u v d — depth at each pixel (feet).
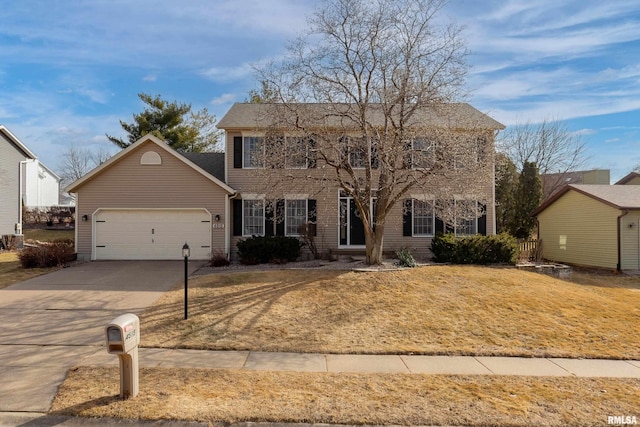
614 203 53.67
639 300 36.14
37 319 28.02
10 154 74.38
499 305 31.22
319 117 40.11
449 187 38.40
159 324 26.89
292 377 18.83
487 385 18.13
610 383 18.60
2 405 15.85
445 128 39.17
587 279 46.98
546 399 16.65
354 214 57.57
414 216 57.00
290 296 33.14
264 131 42.29
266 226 57.21
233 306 30.63
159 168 55.06
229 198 55.72
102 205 54.75
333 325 27.04
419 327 26.81
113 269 47.44
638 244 53.67
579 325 27.53
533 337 25.32
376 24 38.96
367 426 14.47
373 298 32.63
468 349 23.26
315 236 56.65
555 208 66.33
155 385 17.67
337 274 40.40
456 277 39.40
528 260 53.88
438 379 18.83
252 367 20.16
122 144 104.88
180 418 14.69
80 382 17.93
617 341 24.82
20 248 67.41
